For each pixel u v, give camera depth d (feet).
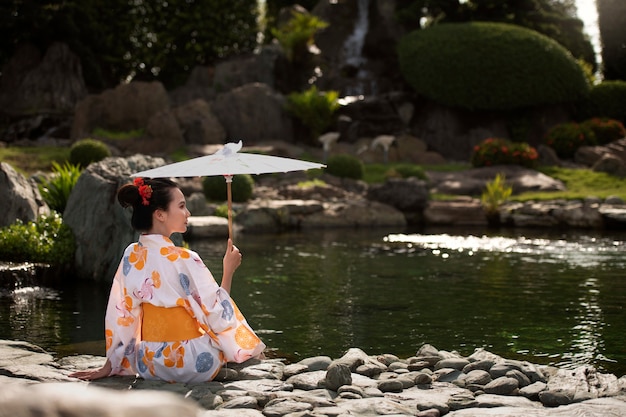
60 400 2.64
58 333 21.34
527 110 98.53
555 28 108.88
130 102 89.30
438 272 34.81
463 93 96.43
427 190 68.49
